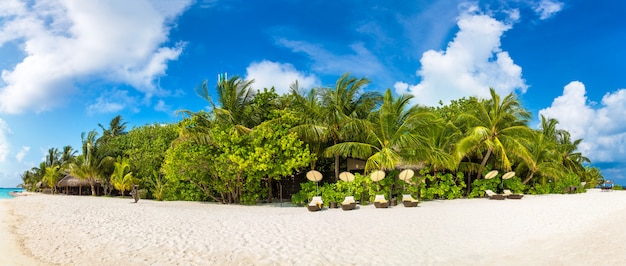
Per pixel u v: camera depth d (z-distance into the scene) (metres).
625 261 7.21
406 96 20.48
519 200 20.84
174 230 11.56
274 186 25.66
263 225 12.33
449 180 21.67
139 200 26.97
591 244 8.79
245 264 7.71
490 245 9.17
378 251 8.62
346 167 24.52
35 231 11.56
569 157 40.53
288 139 18.95
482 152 26.55
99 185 45.31
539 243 9.27
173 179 22.39
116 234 10.98
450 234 10.50
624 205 16.73
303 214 15.28
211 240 10.01
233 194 22.19
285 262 7.80
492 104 24.02
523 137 23.84
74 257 8.36
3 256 8.39
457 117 25.73
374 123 20.97
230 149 19.44
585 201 19.33
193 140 21.27
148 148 32.25
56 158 62.31
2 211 17.09
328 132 20.56
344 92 21.23
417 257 8.07
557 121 36.56
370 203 19.17
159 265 7.70
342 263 7.66
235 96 21.97
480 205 17.81
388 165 18.27
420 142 19.69
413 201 17.28
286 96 23.89
